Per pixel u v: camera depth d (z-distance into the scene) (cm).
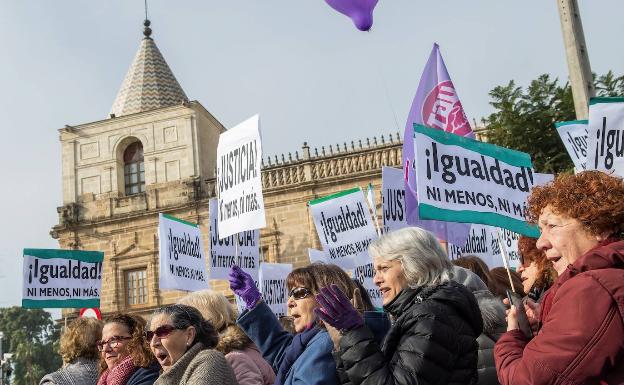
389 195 1121
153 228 3484
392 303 452
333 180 3256
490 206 649
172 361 552
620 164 782
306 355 480
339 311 416
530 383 326
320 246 3225
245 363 591
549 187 382
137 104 3803
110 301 3456
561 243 364
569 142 983
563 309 324
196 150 3519
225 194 891
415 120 991
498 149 675
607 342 311
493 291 653
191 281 1293
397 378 394
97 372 768
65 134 3706
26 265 1259
